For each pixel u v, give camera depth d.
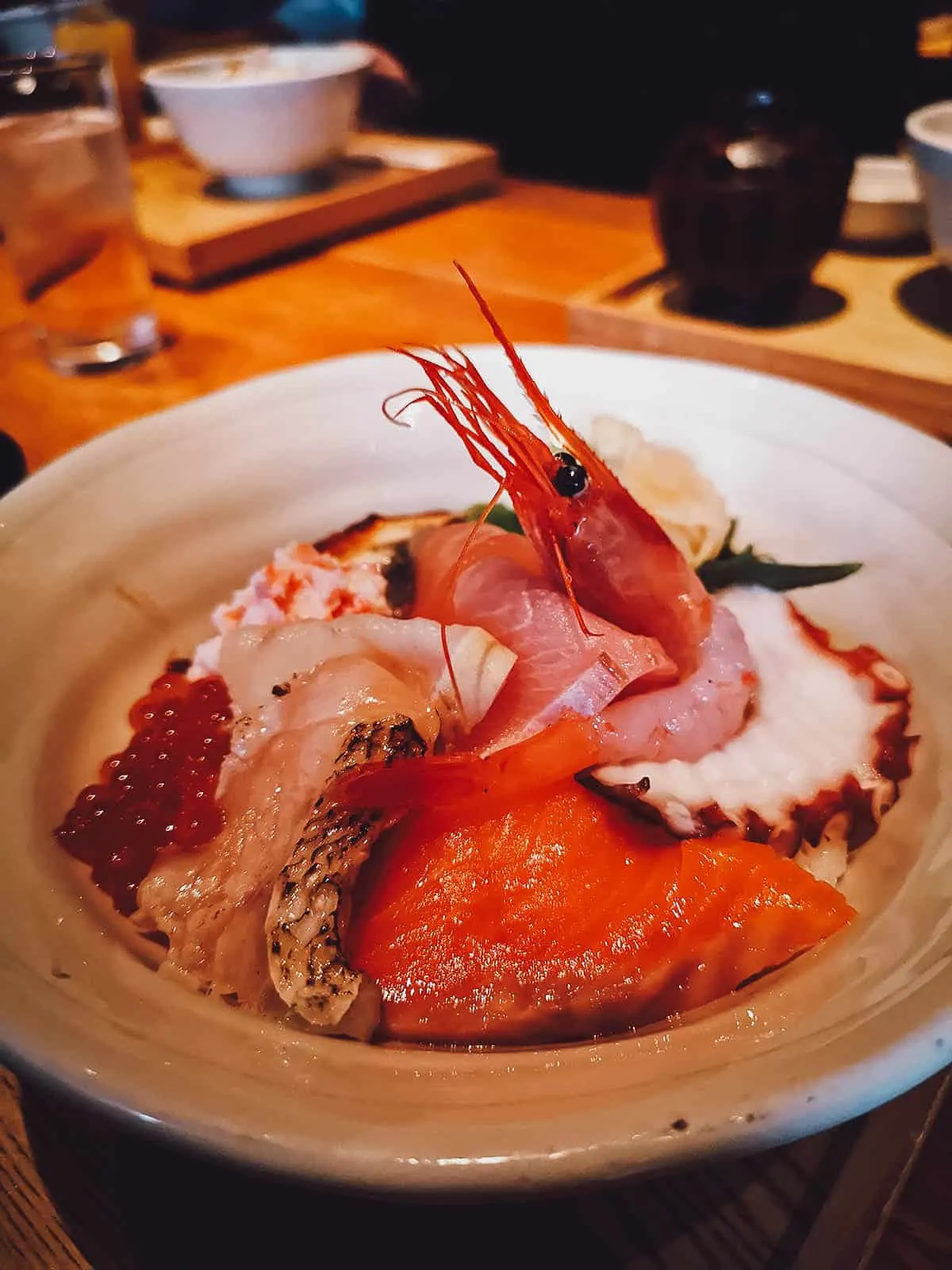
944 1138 0.19
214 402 0.32
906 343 0.35
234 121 0.48
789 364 0.35
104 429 0.36
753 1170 0.17
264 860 0.21
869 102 0.64
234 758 0.23
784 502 0.30
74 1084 0.13
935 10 0.64
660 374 0.33
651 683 0.25
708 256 0.36
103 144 0.39
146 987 0.16
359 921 0.19
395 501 0.33
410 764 0.20
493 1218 0.16
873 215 0.42
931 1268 0.17
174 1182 0.17
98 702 0.26
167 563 0.29
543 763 0.21
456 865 0.20
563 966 0.18
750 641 0.27
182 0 0.89
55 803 0.23
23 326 0.46
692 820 0.22
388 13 0.81
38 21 0.61
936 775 0.22
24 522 0.27
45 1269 0.16
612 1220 0.16
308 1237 0.16
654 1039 0.16
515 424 0.26
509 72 0.78
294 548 0.30
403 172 0.56
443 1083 0.14
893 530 0.27
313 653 0.25
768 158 0.34
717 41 0.68
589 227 0.51
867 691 0.25
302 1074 0.14
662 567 0.26
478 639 0.25
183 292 0.48
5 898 0.18
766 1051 0.14
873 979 0.16
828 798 0.23
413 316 0.43
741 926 0.18
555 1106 0.13
